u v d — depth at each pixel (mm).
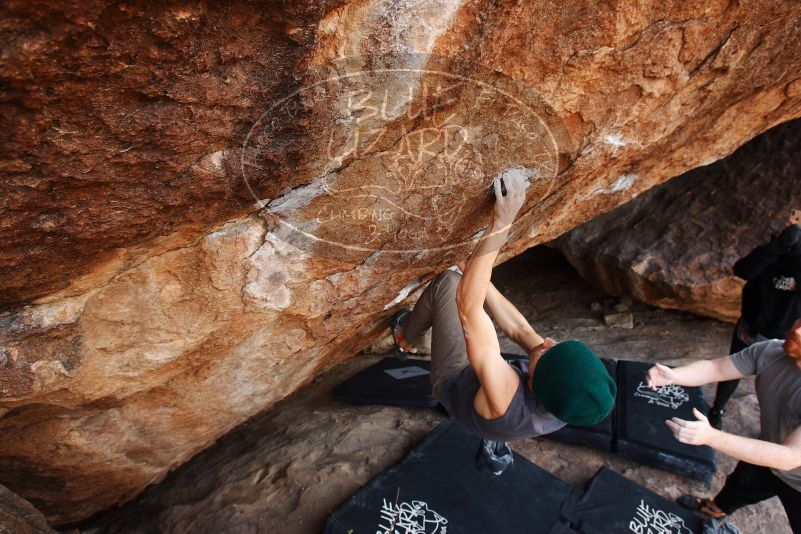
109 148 890
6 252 985
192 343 1603
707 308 3855
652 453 2615
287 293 1663
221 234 1344
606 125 1573
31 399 1453
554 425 1581
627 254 4020
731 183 4004
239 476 2701
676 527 2258
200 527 2365
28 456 1920
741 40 1462
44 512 2346
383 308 2229
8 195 864
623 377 3186
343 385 3266
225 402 2146
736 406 3078
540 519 2281
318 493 2453
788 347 1741
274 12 838
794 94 2021
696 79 1558
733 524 2355
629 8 1205
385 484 2391
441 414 3012
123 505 2771
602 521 2273
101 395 1568
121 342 1464
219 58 868
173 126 922
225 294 1508
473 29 1080
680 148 2189
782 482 1887
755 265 2482
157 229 1151
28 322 1229
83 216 995
